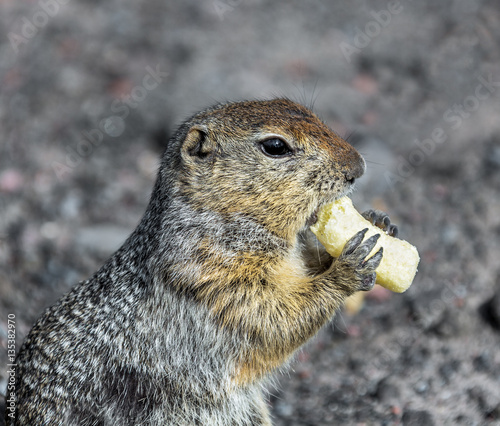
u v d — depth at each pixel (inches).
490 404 504.7
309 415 509.4
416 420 493.7
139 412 400.8
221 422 411.2
